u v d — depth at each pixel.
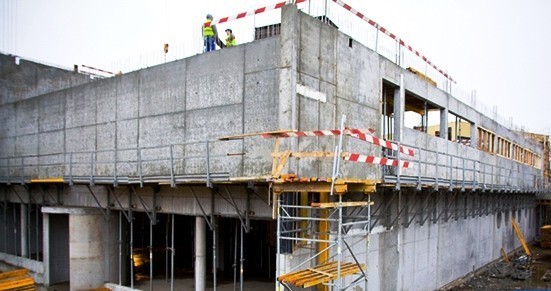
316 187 9.33
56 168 18.64
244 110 11.89
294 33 10.67
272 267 19.06
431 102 18.62
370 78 13.86
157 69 14.22
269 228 19.38
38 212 22.14
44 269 18.42
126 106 15.25
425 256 19.12
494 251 30.23
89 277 16.70
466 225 24.67
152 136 14.29
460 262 23.64
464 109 22.45
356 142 13.03
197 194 14.06
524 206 39.09
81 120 17.27
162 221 23.88
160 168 14.01
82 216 16.73
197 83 13.05
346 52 12.71
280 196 10.38
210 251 20.27
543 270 27.98
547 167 49.47
